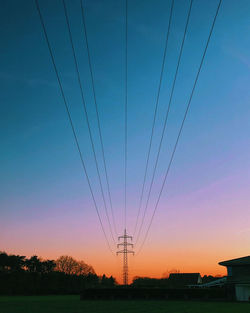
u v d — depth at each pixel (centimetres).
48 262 12938
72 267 13750
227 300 5769
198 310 3441
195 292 6244
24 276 11838
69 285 12594
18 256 12519
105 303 5059
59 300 6322
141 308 3778
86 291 6681
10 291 10406
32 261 12681
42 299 6812
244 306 4191
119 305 4472
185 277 12231
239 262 5894
